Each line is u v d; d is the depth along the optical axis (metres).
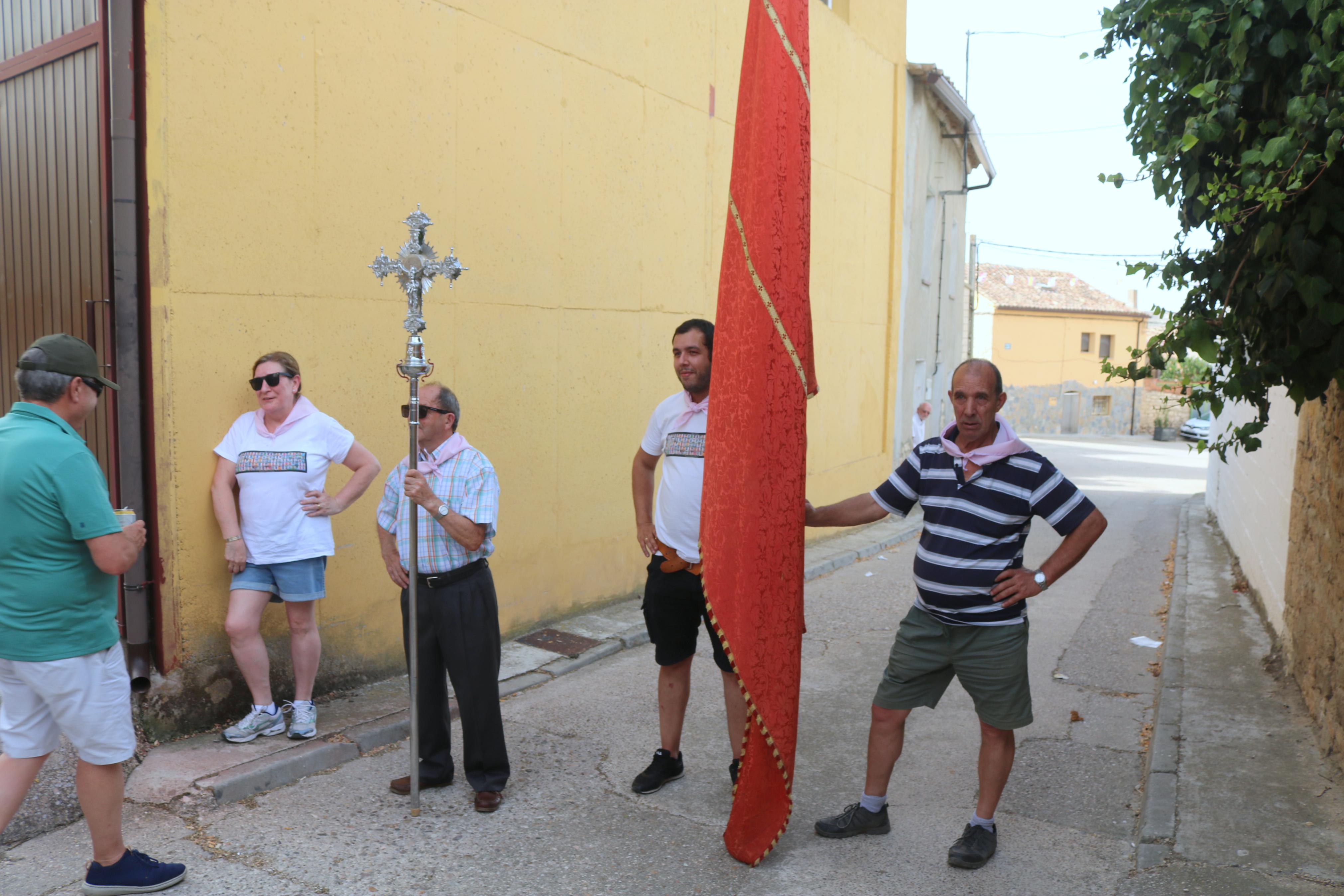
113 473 4.38
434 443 3.97
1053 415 41.81
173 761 4.12
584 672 5.93
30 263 4.95
